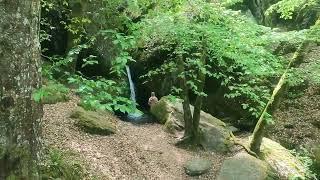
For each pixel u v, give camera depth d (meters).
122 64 5.54
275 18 18.22
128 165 8.85
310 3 9.64
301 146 11.91
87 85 4.98
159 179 8.82
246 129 12.84
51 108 10.20
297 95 13.78
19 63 5.01
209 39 8.28
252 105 12.55
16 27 4.95
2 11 4.85
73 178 6.87
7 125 5.03
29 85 5.16
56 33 13.83
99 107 4.72
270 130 12.69
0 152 5.02
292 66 9.05
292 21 17.78
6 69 4.92
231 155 10.26
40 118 5.47
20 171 5.19
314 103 13.41
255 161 9.37
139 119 13.14
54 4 12.01
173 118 11.79
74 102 11.02
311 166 11.07
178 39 8.48
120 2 8.35
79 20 11.02
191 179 9.17
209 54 9.98
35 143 5.40
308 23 17.19
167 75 13.75
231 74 12.10
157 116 12.65
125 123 11.83
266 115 9.54
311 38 8.22
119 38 5.68
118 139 9.91
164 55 13.91
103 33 6.04
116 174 8.20
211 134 10.76
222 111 13.22
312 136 12.26
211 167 9.65
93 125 9.72
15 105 5.04
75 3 11.94
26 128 5.23
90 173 7.59
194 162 9.64
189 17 8.51
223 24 8.44
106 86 5.12
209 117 11.69
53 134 8.57
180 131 11.45
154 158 9.65
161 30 7.89
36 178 5.41
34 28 5.20
